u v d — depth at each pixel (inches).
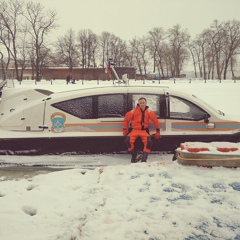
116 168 219.9
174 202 159.6
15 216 157.4
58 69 2881.4
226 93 1084.5
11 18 2298.2
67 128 280.5
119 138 278.1
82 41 2874.0
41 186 197.8
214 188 175.0
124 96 284.0
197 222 139.3
